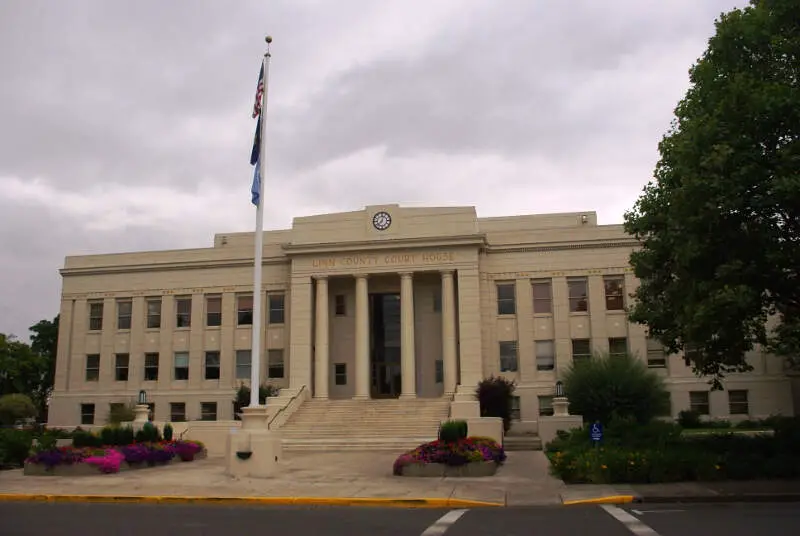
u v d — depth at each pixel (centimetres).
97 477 2169
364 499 1623
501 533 1168
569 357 4222
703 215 1803
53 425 4812
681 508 1459
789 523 1206
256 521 1338
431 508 1555
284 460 2702
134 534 1186
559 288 4309
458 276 4197
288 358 4506
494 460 2203
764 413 4016
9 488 1891
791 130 1830
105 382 4803
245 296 4712
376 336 4525
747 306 1770
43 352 6712
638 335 4178
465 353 4097
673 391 4109
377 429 3578
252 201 2288
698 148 1905
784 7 1934
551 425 3128
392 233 4328
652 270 2305
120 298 4906
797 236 1884
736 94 1862
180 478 2095
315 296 4459
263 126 2336
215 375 4662
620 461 1864
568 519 1323
